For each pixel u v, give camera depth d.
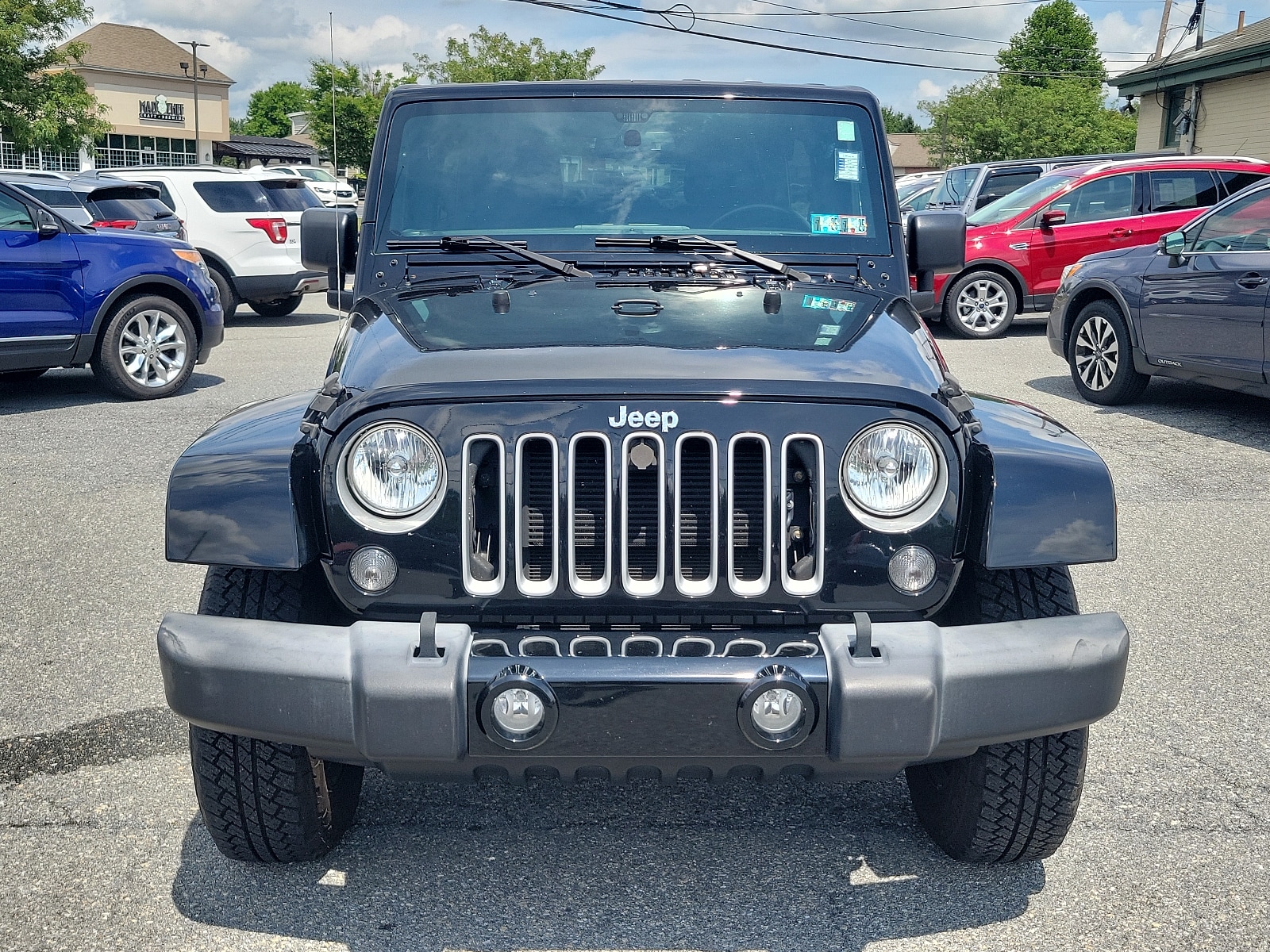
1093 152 60.69
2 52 31.80
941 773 2.96
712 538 2.47
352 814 3.15
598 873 2.97
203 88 68.62
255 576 2.69
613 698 2.30
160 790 3.36
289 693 2.38
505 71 46.38
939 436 2.48
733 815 3.26
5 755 3.56
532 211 3.65
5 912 2.76
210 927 2.72
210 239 14.65
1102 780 3.38
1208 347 7.82
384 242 3.62
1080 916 2.75
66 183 13.58
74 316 9.31
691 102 3.74
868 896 2.85
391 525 2.48
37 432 8.33
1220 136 26.94
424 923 2.75
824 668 2.33
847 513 2.47
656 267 3.52
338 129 57.69
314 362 11.78
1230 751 3.55
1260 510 6.16
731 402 2.47
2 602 4.89
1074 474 2.55
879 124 3.75
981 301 13.12
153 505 6.36
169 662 2.46
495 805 3.32
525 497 2.50
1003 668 2.39
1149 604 4.85
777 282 3.46
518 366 2.58
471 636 2.40
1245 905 2.78
